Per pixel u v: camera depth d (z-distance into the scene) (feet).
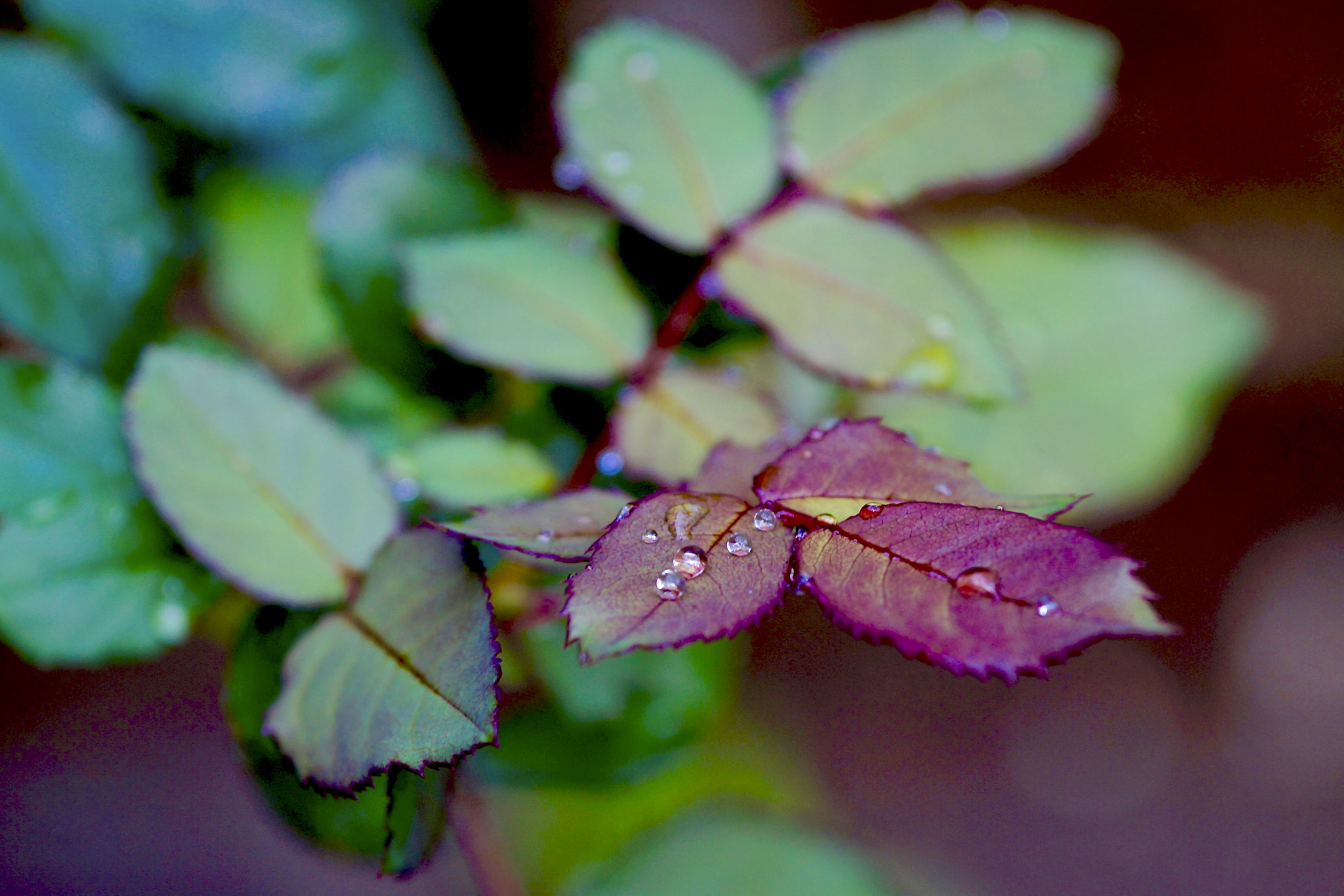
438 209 1.37
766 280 1.33
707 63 1.35
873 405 1.45
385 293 1.36
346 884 2.07
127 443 1.29
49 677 2.10
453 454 1.34
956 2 2.08
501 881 1.38
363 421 1.39
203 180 1.48
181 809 2.07
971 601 1.20
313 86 1.49
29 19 1.45
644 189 1.34
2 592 1.31
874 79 1.36
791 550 1.22
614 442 1.32
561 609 1.20
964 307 1.32
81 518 1.32
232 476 1.29
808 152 1.35
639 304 1.34
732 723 1.76
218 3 1.47
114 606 1.32
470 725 1.22
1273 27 2.06
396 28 1.52
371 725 1.23
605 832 1.53
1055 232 1.49
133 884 1.99
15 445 1.33
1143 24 2.11
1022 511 1.22
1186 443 1.47
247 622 1.30
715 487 1.24
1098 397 1.47
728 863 1.41
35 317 1.38
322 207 1.36
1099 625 1.20
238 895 2.02
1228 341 1.48
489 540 1.23
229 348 1.42
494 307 1.34
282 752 1.24
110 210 1.40
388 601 1.26
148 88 1.46
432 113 1.52
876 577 1.21
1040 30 1.36
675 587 1.21
